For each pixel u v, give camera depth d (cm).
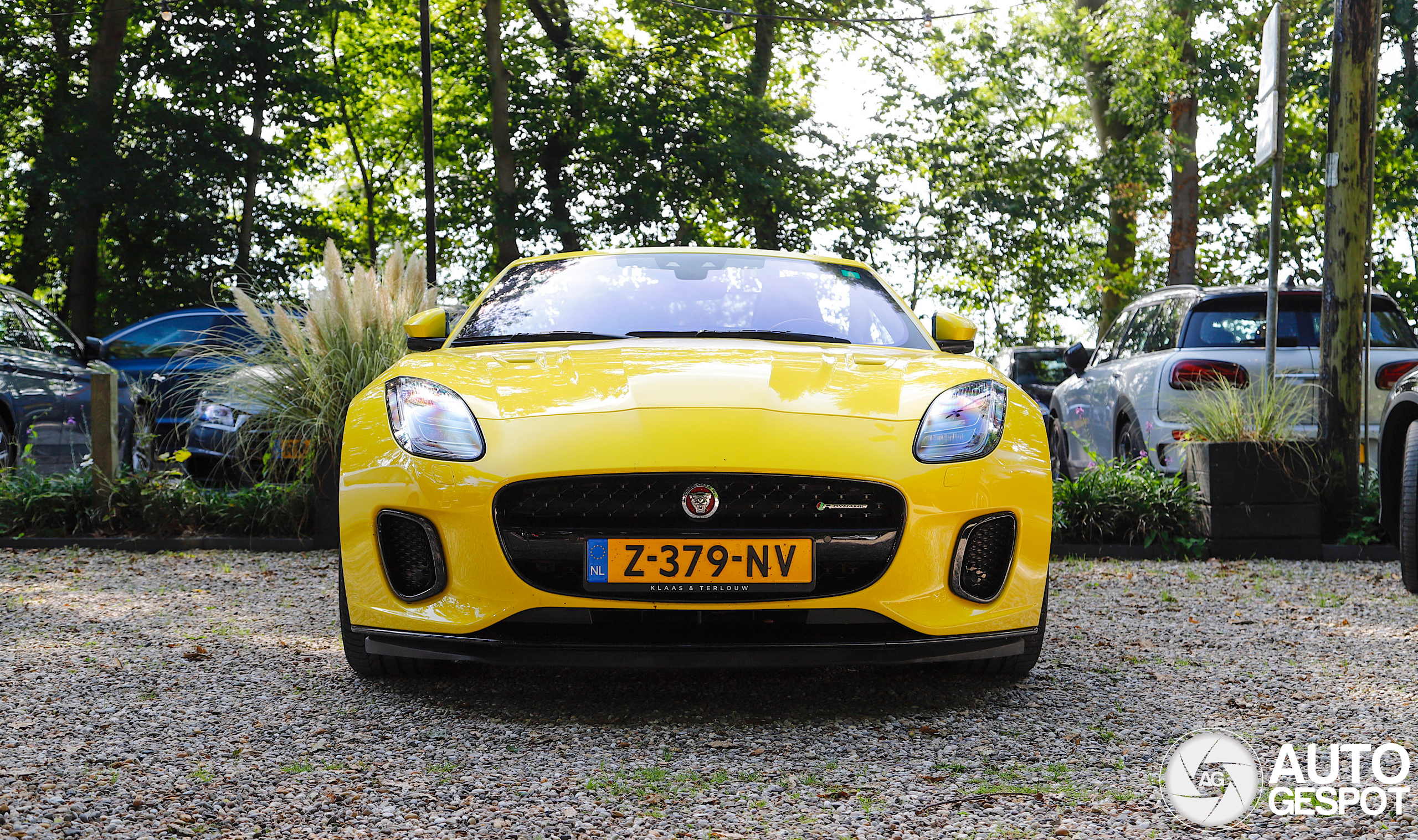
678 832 216
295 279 2122
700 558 279
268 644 380
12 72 2141
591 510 281
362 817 222
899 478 285
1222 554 604
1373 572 556
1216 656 372
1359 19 626
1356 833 217
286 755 262
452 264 2559
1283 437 611
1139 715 300
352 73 2614
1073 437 906
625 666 282
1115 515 621
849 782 246
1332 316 631
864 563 284
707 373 312
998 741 276
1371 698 316
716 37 2331
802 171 2230
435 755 263
